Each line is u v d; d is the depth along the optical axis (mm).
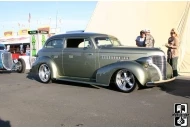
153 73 6742
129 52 6965
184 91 6973
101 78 7188
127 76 6879
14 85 8430
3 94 6973
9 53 12094
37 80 9539
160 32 12062
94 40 7602
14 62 12516
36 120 4727
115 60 7113
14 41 17531
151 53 6781
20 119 4801
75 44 8031
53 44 8617
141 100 6039
